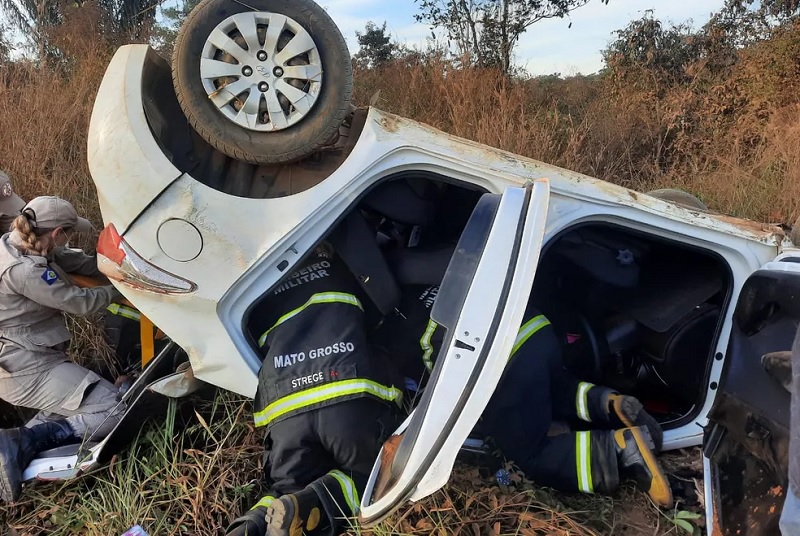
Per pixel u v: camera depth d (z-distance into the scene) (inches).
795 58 249.9
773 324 64.2
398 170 88.3
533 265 71.3
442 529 77.8
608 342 102.7
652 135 240.2
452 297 74.0
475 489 85.8
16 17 238.2
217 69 84.2
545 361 88.4
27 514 92.0
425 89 249.3
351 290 91.6
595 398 94.0
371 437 82.7
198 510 86.8
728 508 67.1
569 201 89.4
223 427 100.2
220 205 86.7
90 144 89.6
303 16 84.6
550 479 89.1
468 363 69.6
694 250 93.5
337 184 86.4
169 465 93.8
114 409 99.8
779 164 206.5
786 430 58.4
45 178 151.2
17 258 98.6
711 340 96.3
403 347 96.7
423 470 68.6
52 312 105.5
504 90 230.7
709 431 71.0
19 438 95.3
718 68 283.1
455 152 87.7
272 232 86.4
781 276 64.1
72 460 95.0
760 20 297.7
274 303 90.7
